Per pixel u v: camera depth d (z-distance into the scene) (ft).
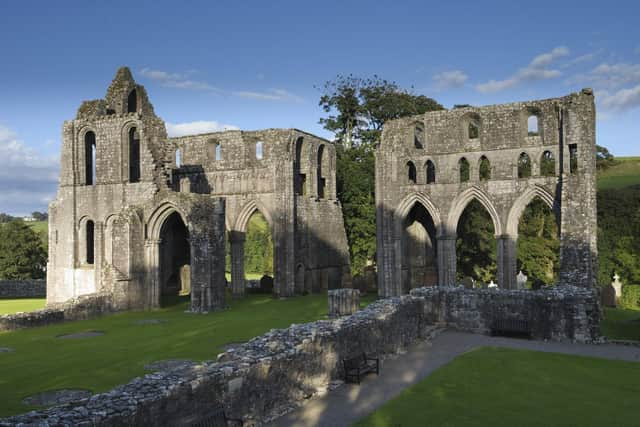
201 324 97.81
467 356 67.31
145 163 130.52
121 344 80.07
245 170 153.07
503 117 118.32
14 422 31.76
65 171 140.56
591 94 104.83
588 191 101.81
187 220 119.75
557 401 49.37
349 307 98.68
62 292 140.15
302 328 57.47
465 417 44.93
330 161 171.73
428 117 126.52
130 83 150.82
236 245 151.84
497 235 118.62
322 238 164.45
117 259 120.88
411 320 77.82
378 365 60.75
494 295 84.94
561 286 88.43
